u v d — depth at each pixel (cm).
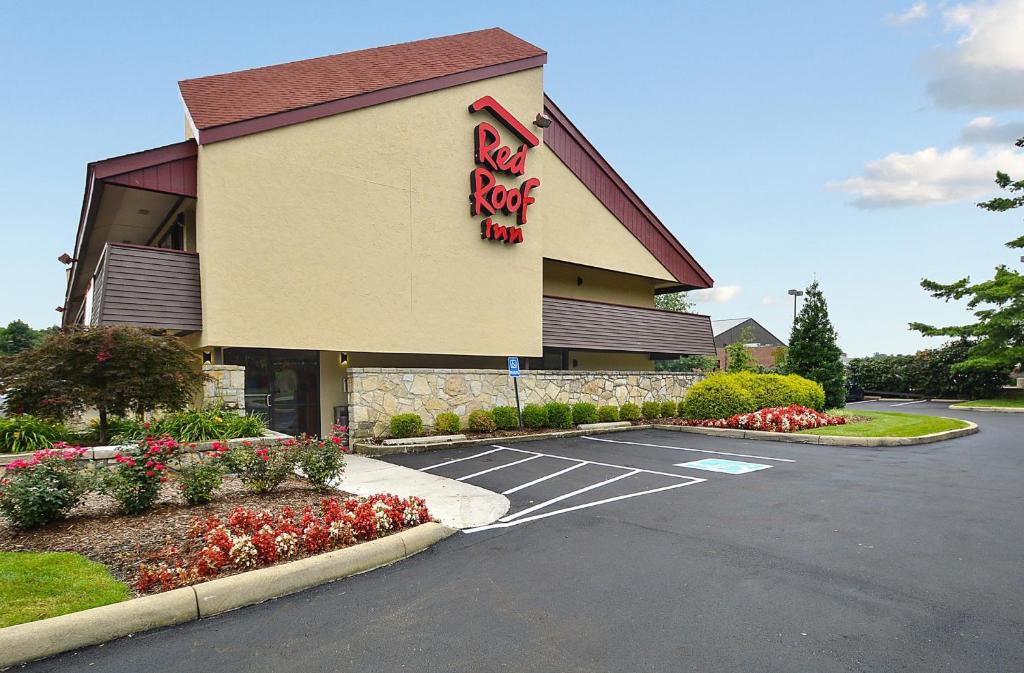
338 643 321
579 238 1666
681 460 984
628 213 1817
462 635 328
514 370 1281
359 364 1361
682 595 384
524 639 322
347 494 673
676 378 1831
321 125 1112
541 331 1474
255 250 1023
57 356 750
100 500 588
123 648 316
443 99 1303
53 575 379
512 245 1422
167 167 972
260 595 385
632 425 1496
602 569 439
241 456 634
